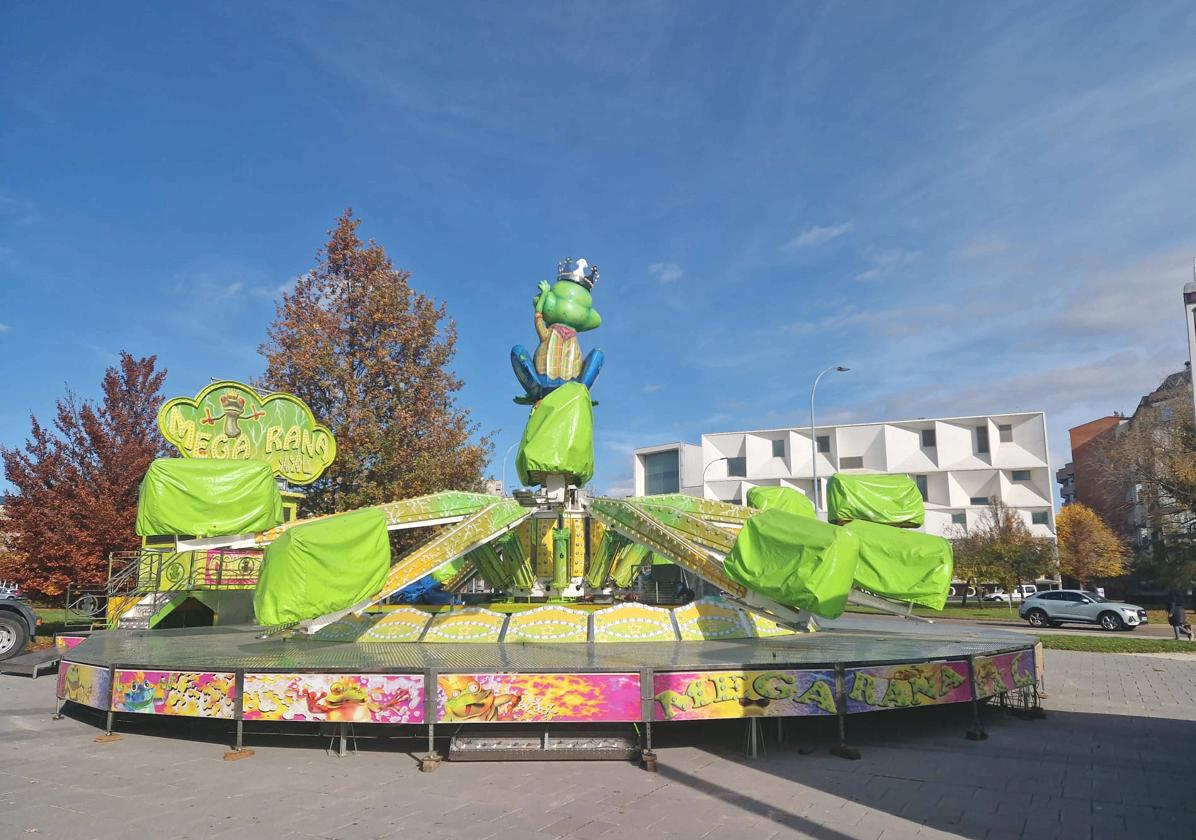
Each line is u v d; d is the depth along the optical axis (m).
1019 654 10.48
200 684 8.38
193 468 11.30
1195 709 11.30
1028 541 43.16
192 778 7.38
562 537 12.29
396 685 7.93
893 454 58.53
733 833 5.85
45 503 20.91
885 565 10.66
